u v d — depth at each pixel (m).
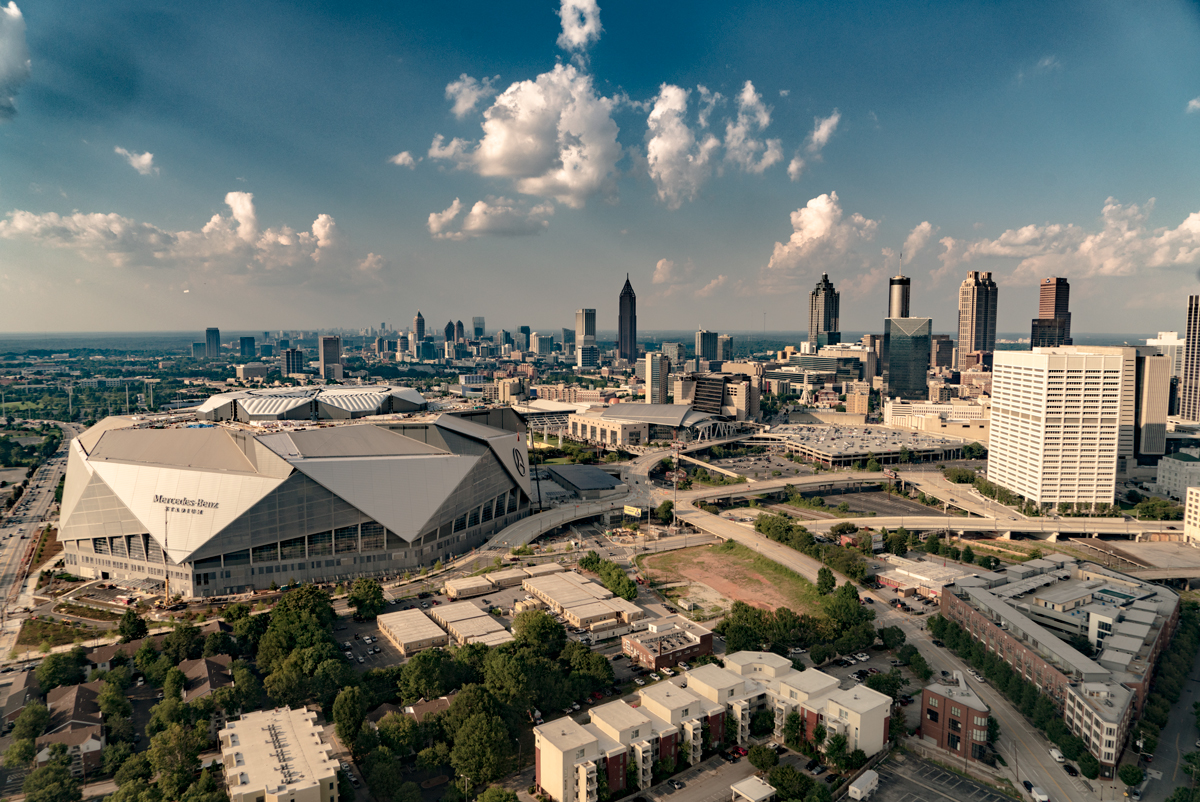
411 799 168.62
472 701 198.75
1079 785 190.12
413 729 194.75
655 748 191.75
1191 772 193.00
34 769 181.00
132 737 199.12
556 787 178.12
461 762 182.25
